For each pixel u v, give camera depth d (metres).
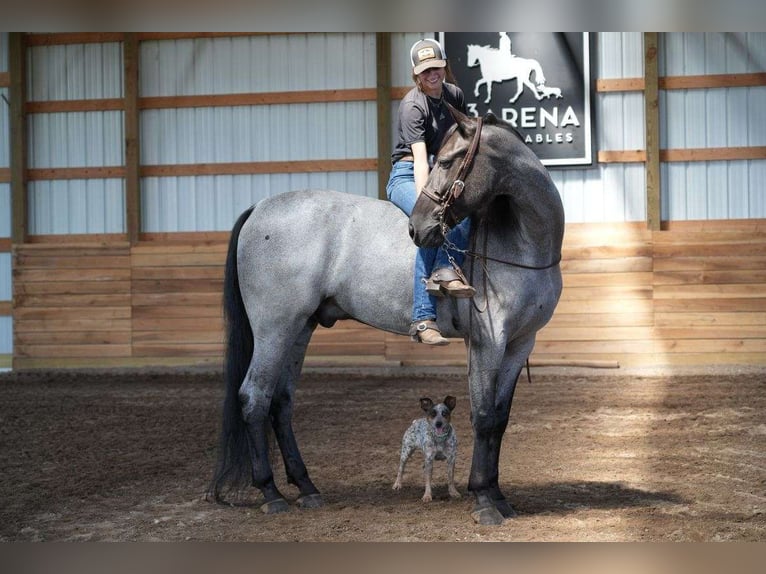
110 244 14.45
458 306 4.93
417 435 5.62
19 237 14.70
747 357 13.03
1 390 12.00
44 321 14.59
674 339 13.16
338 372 13.26
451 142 4.73
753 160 13.29
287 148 14.30
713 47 13.31
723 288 13.06
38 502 5.59
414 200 5.05
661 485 5.85
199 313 14.30
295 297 5.23
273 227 5.33
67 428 8.77
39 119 14.88
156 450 7.51
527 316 4.91
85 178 14.77
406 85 13.95
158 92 14.55
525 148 4.81
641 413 9.12
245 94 14.34
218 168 14.43
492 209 4.94
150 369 14.04
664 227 13.50
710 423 8.42
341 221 5.29
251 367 5.34
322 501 5.42
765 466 6.48
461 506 5.31
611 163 13.47
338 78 14.16
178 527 4.92
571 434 7.98
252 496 5.75
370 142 14.11
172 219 14.59
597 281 13.32
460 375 12.84
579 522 4.85
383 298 5.11
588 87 13.34
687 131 13.42
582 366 13.23
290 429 5.56
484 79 13.55
